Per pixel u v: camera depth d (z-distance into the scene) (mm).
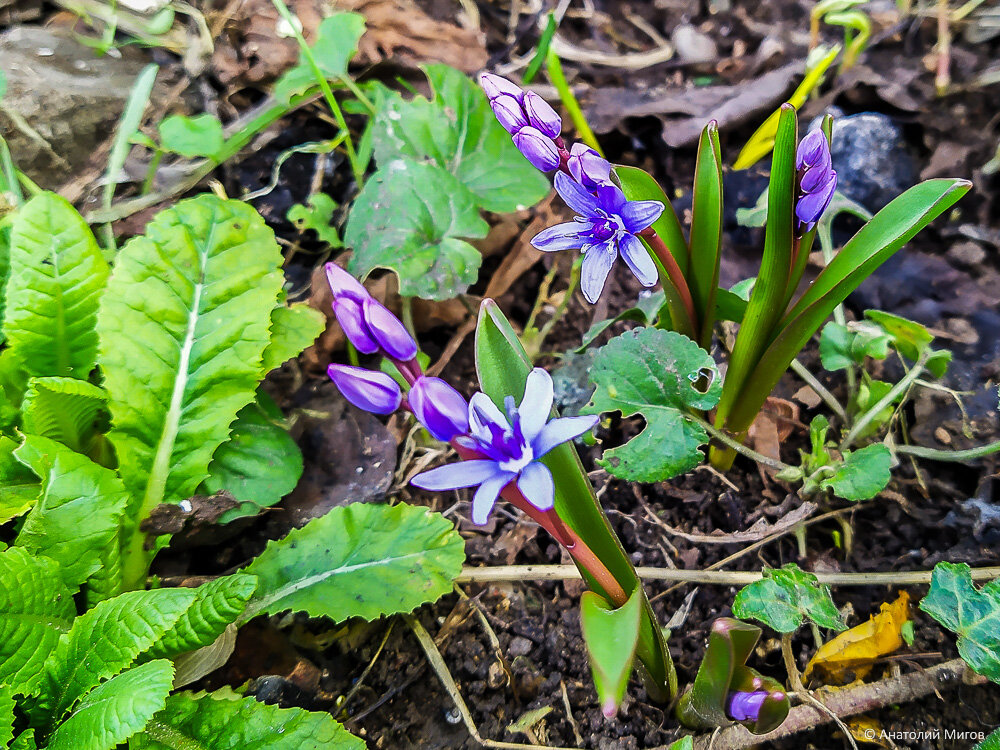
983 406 172
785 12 235
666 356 142
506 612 156
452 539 147
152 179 198
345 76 199
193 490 151
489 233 204
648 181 141
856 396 171
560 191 114
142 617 117
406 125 198
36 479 145
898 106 208
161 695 106
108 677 117
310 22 219
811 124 212
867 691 137
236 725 123
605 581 113
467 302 197
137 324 150
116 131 204
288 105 202
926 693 138
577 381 182
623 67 234
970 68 212
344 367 97
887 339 156
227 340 155
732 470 173
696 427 143
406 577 143
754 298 139
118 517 132
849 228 199
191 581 153
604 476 173
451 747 140
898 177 201
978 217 197
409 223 178
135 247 153
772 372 145
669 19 243
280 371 182
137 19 216
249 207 162
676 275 138
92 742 106
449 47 229
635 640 98
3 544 128
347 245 181
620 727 140
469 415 96
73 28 216
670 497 170
